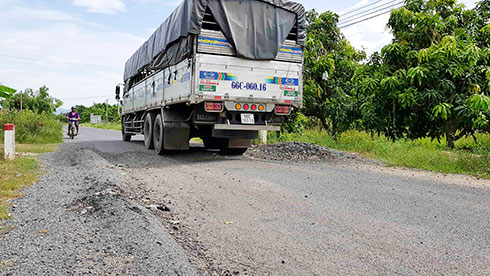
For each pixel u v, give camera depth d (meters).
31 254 3.46
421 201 5.89
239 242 4.05
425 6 14.01
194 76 9.48
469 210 5.38
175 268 3.21
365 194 6.36
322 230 4.44
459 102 11.96
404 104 12.40
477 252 3.78
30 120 17.81
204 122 10.30
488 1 14.12
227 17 9.64
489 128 12.92
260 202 5.75
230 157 11.62
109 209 4.91
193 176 7.97
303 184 7.14
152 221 4.44
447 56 12.00
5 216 4.68
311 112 17.67
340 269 3.37
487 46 12.75
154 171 8.68
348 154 11.84
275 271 3.33
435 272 3.32
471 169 8.91
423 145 12.50
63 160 10.57
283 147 12.48
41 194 6.03
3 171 7.80
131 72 17.09
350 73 17.78
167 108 11.70
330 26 18.17
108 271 3.13
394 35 14.20
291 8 10.36
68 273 3.07
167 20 11.55
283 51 10.34
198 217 4.96
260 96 10.09
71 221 4.57
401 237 4.21
